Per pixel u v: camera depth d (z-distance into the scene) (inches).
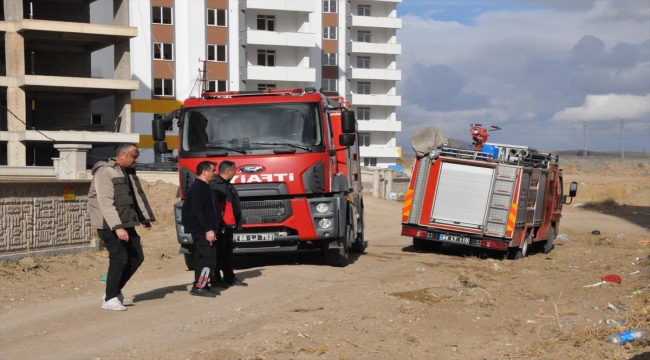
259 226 530.0
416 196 719.7
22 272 489.4
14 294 426.3
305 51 2709.2
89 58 2217.0
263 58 2667.3
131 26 2271.2
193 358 289.1
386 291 458.3
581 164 4872.0
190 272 556.4
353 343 319.3
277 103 538.6
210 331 336.5
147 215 380.5
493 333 351.6
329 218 536.4
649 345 321.4
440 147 715.4
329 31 3016.7
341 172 615.2
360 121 3085.6
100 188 362.0
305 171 530.0
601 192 2271.2
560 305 432.5
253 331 336.2
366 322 362.0
